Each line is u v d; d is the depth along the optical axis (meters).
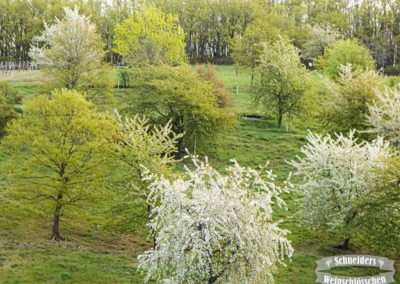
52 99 34.78
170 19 76.88
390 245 32.66
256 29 83.94
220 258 21.88
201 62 117.94
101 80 60.72
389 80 62.81
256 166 52.66
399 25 130.38
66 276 28.70
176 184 22.98
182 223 21.66
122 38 75.62
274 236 22.73
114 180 34.25
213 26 123.88
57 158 33.09
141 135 35.09
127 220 33.72
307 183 35.41
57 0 103.31
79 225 37.75
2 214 37.38
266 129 63.47
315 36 107.69
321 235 38.44
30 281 27.70
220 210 21.86
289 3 145.12
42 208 34.56
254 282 22.02
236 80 91.62
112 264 30.95
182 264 21.70
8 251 31.19
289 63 63.47
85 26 63.00
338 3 145.75
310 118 62.50
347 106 51.12
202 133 52.28
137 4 119.00
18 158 34.56
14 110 54.84
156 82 52.03
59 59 60.56
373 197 32.53
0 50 102.56
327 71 79.81
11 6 100.62
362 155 34.84
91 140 33.81
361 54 82.44
